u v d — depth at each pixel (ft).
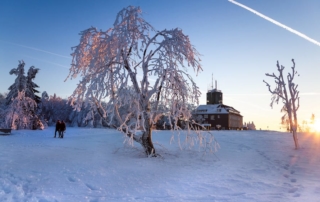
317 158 46.34
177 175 31.19
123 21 45.73
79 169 32.27
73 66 49.24
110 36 44.93
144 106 44.27
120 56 44.09
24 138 83.87
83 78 45.65
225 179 29.40
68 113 228.63
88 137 86.79
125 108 47.37
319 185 26.99
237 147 61.11
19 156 41.57
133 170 33.24
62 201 20.15
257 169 36.09
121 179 28.22
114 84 43.32
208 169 35.58
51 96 244.63
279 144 66.90
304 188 25.58
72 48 48.65
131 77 44.80
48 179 26.71
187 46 45.98
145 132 45.50
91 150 52.60
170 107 44.29
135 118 43.93
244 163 41.09
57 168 32.35
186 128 48.80
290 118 60.90
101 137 85.51
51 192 22.33
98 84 42.91
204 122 291.17
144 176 30.12
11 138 83.46
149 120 45.16
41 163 35.50
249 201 20.93
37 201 19.81
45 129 148.97
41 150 50.67
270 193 23.53
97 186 25.08
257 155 49.75
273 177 31.12
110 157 43.70
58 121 89.92
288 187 26.00
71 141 73.05
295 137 59.47
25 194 21.49
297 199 21.48
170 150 53.88
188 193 23.29
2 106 144.56
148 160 41.47
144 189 24.50
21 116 129.70
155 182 27.37
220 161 42.70
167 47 44.42
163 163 39.52
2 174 27.91
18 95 129.29
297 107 61.05
